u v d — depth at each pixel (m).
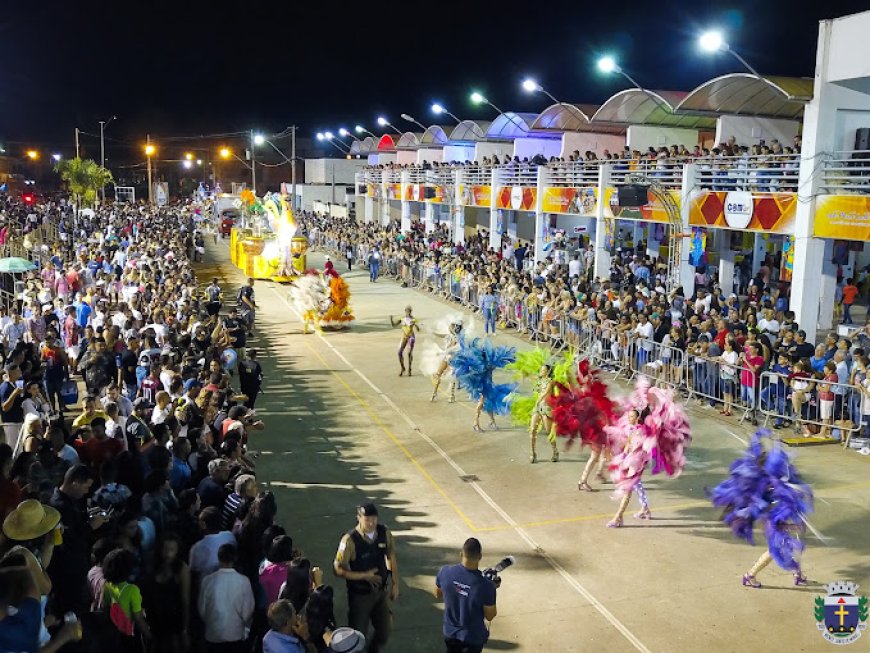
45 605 5.49
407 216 48.16
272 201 35.50
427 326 25.14
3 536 6.04
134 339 14.30
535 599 8.53
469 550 6.37
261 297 31.41
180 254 33.41
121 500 7.52
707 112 24.89
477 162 40.19
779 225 19.36
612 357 18.89
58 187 99.44
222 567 6.31
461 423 15.04
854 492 11.44
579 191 28.05
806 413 14.01
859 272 26.20
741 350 15.38
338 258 46.09
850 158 18.77
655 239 30.11
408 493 11.53
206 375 12.26
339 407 16.16
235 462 8.83
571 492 11.59
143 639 6.25
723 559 9.45
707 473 12.37
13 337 16.19
